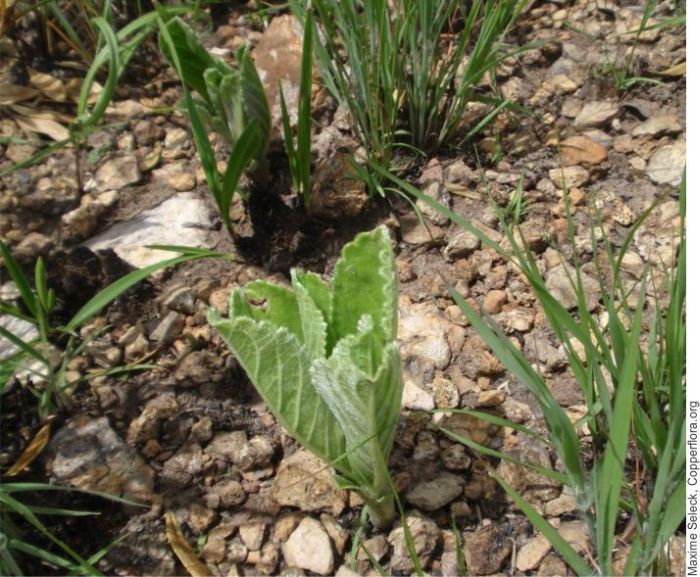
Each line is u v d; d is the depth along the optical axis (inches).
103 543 11.5
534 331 13.6
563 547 9.3
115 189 15.8
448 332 13.6
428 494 11.7
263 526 11.6
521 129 16.5
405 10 14.7
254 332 8.8
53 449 12.2
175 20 13.6
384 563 11.3
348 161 15.4
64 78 17.5
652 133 16.1
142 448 12.4
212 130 16.7
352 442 9.7
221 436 12.5
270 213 15.3
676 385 10.0
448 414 12.6
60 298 14.2
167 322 13.9
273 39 17.2
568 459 10.1
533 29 18.2
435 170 15.8
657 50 17.3
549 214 15.1
